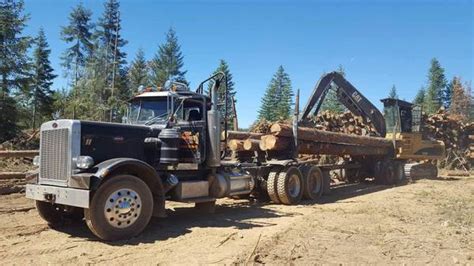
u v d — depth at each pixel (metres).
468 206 11.45
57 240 7.20
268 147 12.51
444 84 78.38
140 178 7.82
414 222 9.09
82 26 58.78
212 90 9.41
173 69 60.97
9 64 25.92
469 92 73.19
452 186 17.47
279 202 11.96
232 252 6.57
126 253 6.46
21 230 7.88
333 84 18.39
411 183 18.81
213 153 9.30
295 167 12.23
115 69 51.22
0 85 25.58
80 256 6.27
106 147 7.75
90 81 42.16
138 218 7.39
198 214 10.02
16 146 22.19
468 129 26.59
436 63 78.69
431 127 25.11
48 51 52.56
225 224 8.82
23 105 28.75
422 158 20.16
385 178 18.14
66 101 46.16
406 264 6.02
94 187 6.95
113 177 7.15
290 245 7.00
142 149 8.30
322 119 21.62
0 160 16.69
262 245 6.96
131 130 8.17
